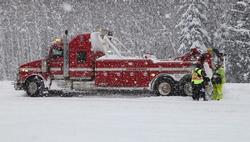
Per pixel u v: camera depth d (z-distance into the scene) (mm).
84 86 22641
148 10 103500
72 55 22906
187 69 21266
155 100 19797
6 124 13094
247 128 12117
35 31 111625
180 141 10352
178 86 21422
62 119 13977
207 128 12133
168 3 100062
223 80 20344
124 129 12023
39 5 113875
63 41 23016
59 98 21609
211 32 58406
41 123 13203
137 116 14508
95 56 22672
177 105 17688
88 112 15656
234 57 49531
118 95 23219
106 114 15055
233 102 18828
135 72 21797
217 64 20844
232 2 58344
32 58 110125
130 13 106438
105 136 11000
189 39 46531
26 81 23422
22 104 18625
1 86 28656
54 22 111562
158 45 86375
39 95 23250
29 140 10602
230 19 51031
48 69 23172
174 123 13000
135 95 23047
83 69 22719
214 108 16578
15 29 115188
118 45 24625
